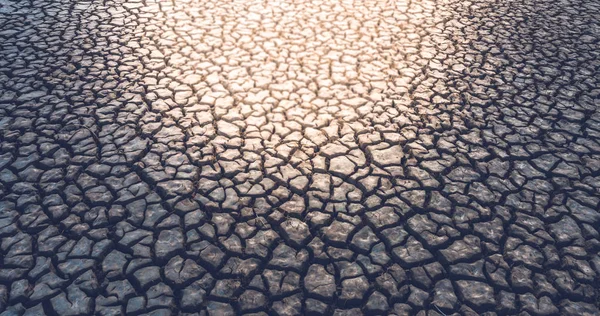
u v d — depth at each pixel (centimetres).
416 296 230
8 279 231
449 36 464
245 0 537
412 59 425
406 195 287
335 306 225
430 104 367
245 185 291
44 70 393
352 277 238
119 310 220
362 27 480
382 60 423
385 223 268
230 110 356
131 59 414
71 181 290
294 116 352
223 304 224
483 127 343
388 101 370
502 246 255
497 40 457
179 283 233
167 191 285
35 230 258
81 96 364
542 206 280
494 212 276
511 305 226
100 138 325
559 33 470
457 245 255
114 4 515
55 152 311
